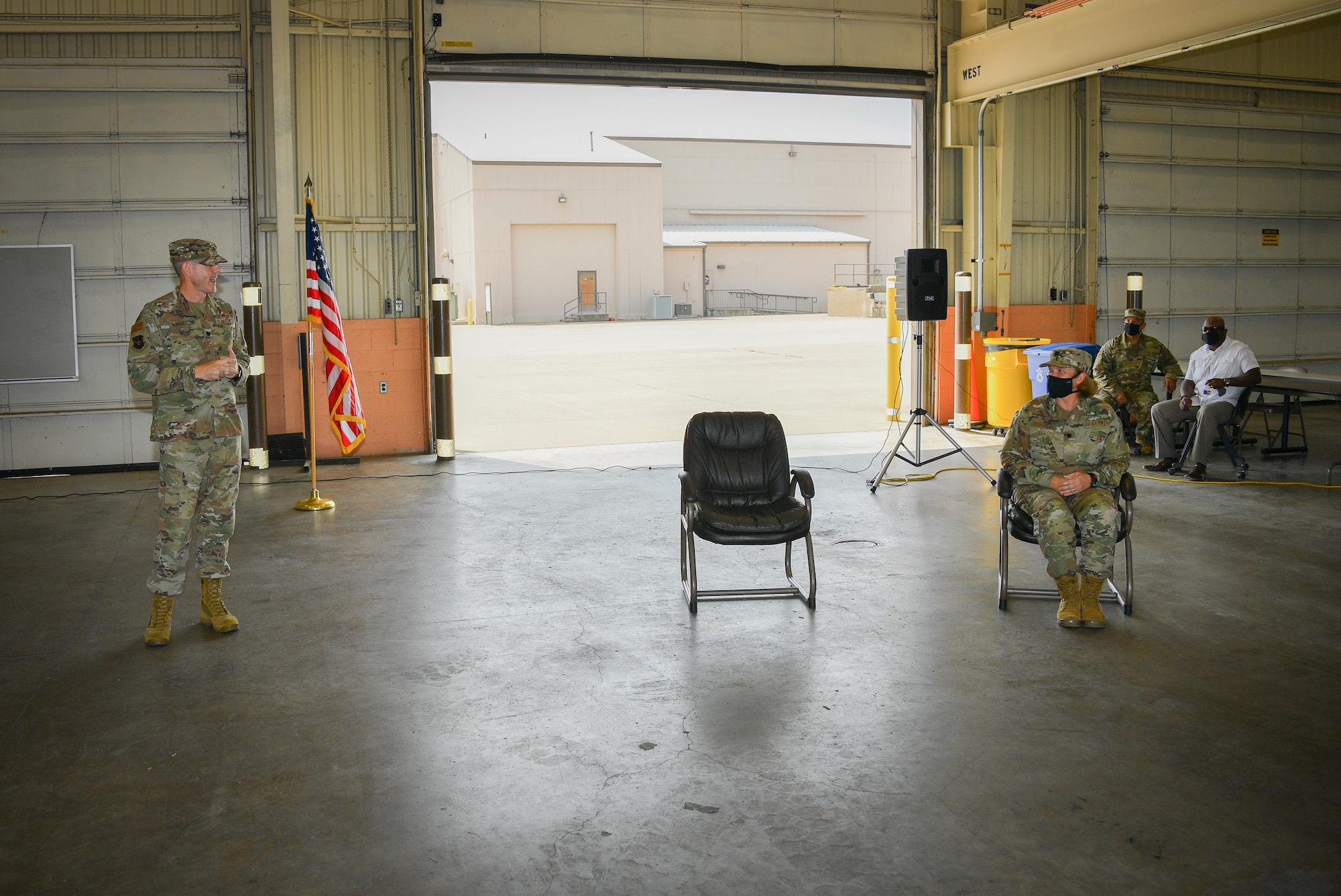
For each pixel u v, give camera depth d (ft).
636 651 16.43
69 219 33.14
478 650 16.49
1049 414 18.38
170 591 16.74
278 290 34.37
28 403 33.30
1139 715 13.75
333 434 34.42
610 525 25.21
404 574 21.04
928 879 9.89
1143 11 31.32
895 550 22.72
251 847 10.62
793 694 14.56
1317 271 47.67
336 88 34.24
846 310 145.38
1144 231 43.88
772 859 10.28
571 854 10.43
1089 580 17.56
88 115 32.94
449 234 162.09
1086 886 9.77
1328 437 37.47
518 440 39.01
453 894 9.74
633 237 149.07
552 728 13.50
